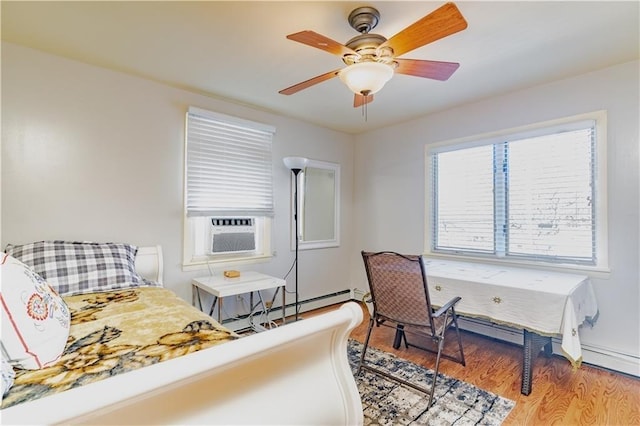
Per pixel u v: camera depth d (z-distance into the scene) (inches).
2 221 78.6
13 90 79.9
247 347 32.4
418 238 140.7
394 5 63.6
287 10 65.4
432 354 102.3
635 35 75.2
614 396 78.1
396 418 69.6
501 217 116.0
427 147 137.1
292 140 141.6
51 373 39.6
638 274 88.1
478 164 122.4
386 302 87.0
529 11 65.8
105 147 93.6
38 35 75.5
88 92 90.6
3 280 42.9
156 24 70.7
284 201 139.3
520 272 100.8
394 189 150.6
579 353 71.4
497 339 114.0
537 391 80.4
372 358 99.6
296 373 41.9
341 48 61.4
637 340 88.0
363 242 165.2
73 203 88.3
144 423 28.3
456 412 71.8
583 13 66.6
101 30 73.4
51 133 85.0
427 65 66.7
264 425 37.2
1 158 78.5
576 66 91.4
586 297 88.1
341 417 45.8
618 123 91.0
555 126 101.7
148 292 79.0
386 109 128.0
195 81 102.0
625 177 90.1
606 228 93.1
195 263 112.1
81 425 24.3
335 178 161.6
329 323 41.1
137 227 99.7
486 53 83.5
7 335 39.3
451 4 47.3
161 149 104.5
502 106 113.6
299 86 74.5
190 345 48.4
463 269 106.0
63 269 75.7
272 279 111.7
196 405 31.9
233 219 121.7
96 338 50.7
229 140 120.6
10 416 20.5
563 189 102.0
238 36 75.5
